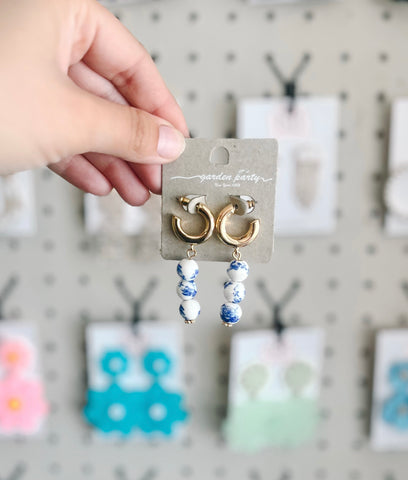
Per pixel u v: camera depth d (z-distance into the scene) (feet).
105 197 1.16
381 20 1.10
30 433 1.30
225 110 1.14
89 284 1.24
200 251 0.82
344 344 1.27
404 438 1.30
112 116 0.73
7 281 1.24
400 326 1.26
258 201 0.80
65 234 1.21
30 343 1.27
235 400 1.25
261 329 1.26
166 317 1.26
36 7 0.73
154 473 1.35
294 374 1.25
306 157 1.14
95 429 1.32
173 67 1.13
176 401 1.26
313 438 1.32
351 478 1.35
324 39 1.11
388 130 1.15
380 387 1.27
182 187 0.80
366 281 1.23
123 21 1.11
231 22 1.11
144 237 1.20
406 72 1.12
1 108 0.69
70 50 0.78
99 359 1.26
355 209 1.19
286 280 1.23
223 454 1.34
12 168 0.74
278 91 1.13
